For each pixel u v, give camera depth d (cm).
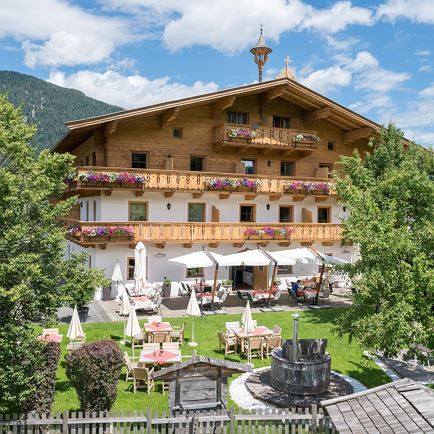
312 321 2100
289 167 3059
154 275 2562
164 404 1234
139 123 2625
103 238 2389
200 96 2552
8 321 1035
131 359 1552
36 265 1008
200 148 2772
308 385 1303
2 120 1194
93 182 2400
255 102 2903
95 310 2227
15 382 984
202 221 2739
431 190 1417
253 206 2870
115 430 993
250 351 1591
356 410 908
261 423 1014
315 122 3080
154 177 2516
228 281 2620
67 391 1297
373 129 2955
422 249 1138
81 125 2366
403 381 963
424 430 787
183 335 1781
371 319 1070
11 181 1030
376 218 1218
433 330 1071
